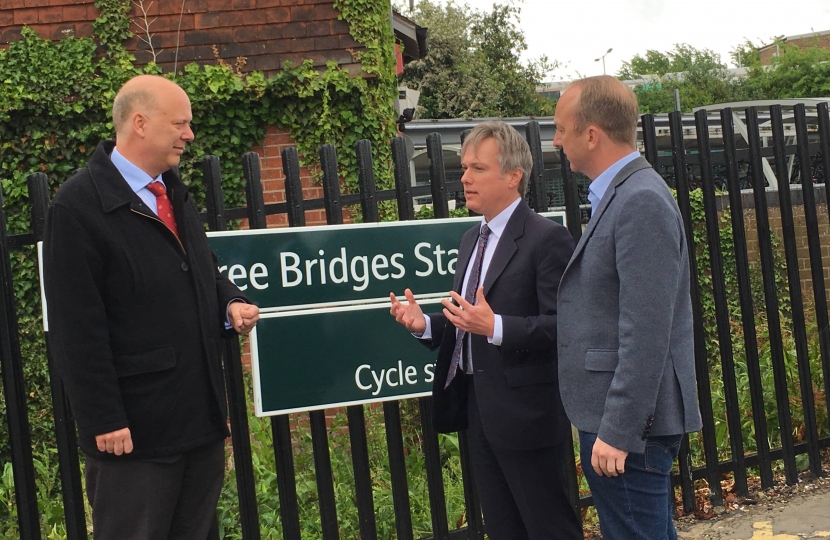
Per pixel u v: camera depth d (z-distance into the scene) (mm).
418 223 3357
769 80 40781
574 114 2250
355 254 3271
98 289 2266
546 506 2602
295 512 3246
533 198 3543
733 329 7301
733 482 4180
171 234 2402
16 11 6402
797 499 3885
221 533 3818
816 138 9906
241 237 3125
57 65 6309
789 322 6914
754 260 8688
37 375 6078
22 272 6082
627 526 2166
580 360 2197
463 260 2859
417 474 4277
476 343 2629
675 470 4242
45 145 6273
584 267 2201
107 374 2236
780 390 4043
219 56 6590
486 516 2785
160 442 2342
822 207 8555
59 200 2260
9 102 6184
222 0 6645
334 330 3217
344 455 4254
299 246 3203
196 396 2408
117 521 2348
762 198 4020
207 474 2521
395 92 7391
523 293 2570
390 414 3363
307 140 6637
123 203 2309
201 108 6441
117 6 6496
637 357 2012
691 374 2193
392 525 3838
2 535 4016
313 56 6684
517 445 2545
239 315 2570
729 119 3969
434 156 3414
